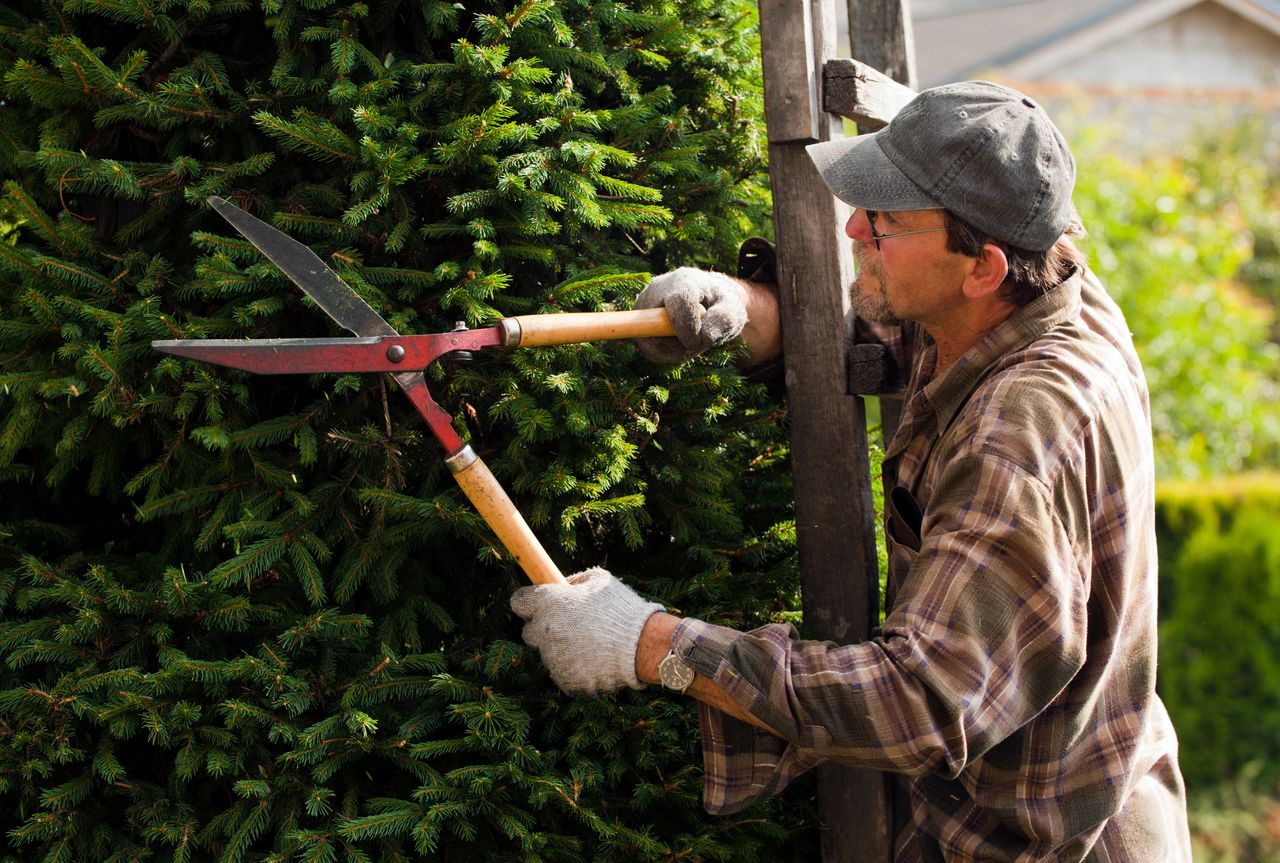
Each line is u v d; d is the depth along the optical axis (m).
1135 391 1.65
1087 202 6.01
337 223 1.85
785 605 2.13
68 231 1.87
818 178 2.01
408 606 1.92
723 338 1.88
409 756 1.76
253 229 1.60
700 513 2.02
